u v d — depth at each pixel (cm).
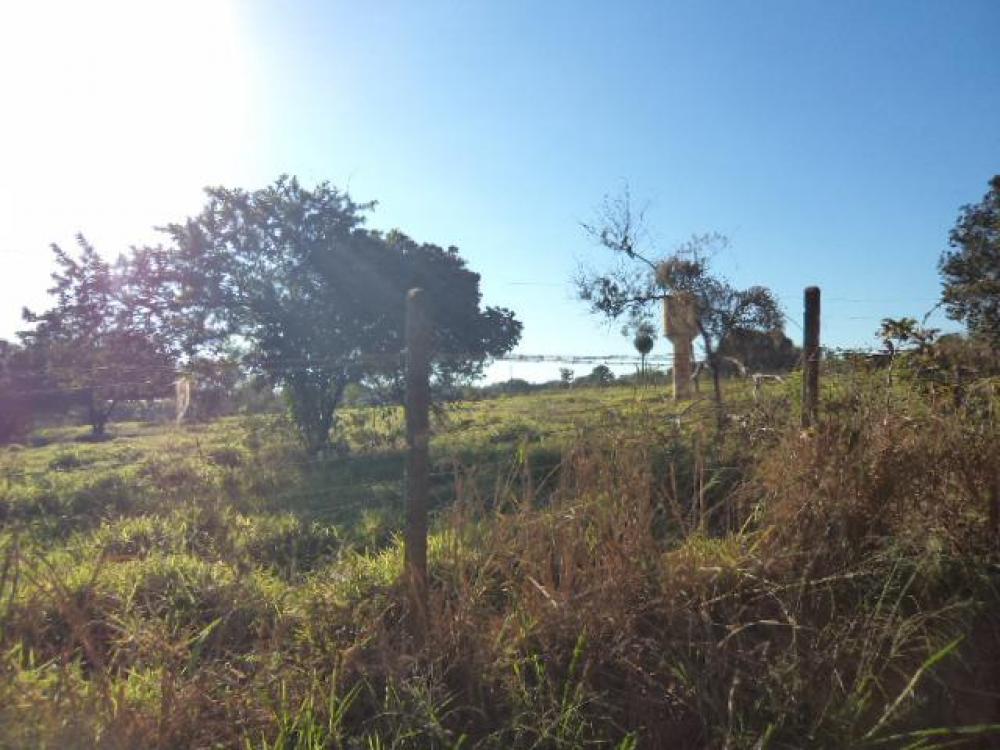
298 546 702
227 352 1980
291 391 1895
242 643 466
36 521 595
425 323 450
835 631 450
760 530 529
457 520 488
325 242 2033
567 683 406
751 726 399
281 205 2014
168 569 537
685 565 476
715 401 705
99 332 1898
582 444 549
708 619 445
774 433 638
